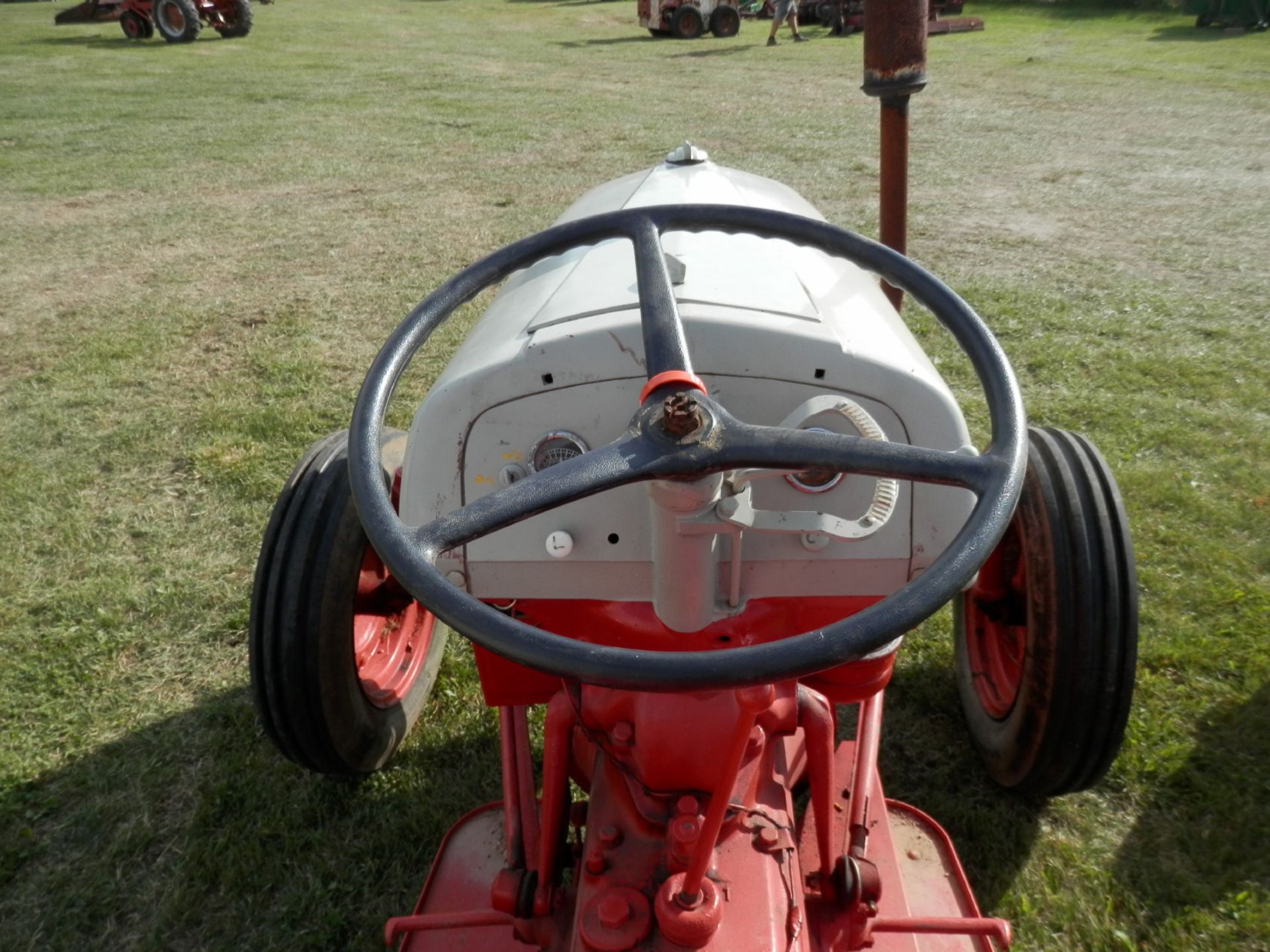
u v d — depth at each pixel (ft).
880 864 6.36
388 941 6.04
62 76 51.06
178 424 14.52
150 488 12.85
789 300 5.62
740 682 3.49
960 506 5.39
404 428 13.98
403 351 5.30
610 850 5.31
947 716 8.89
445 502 5.48
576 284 6.11
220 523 12.08
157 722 9.05
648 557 5.43
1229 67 49.55
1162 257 21.24
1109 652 6.71
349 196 28.14
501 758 7.09
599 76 50.44
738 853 5.15
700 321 5.18
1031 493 7.07
